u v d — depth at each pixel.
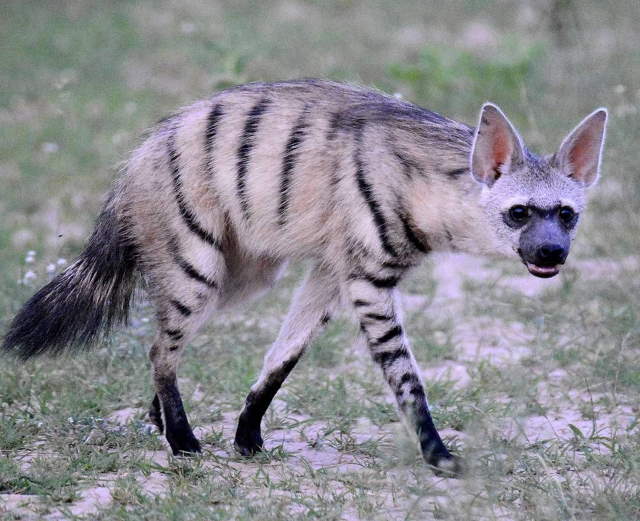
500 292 13.87
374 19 27.55
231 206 9.20
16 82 23.09
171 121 9.35
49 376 10.90
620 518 7.28
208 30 26.33
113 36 26.39
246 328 12.57
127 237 9.34
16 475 8.31
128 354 11.33
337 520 7.49
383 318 8.95
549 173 8.64
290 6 28.91
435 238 8.90
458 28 26.62
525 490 7.85
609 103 15.80
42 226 16.52
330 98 9.23
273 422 9.91
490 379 10.96
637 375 10.69
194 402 10.41
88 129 20.44
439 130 8.91
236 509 7.70
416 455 8.60
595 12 20.19
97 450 9.03
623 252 14.02
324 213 9.03
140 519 7.51
